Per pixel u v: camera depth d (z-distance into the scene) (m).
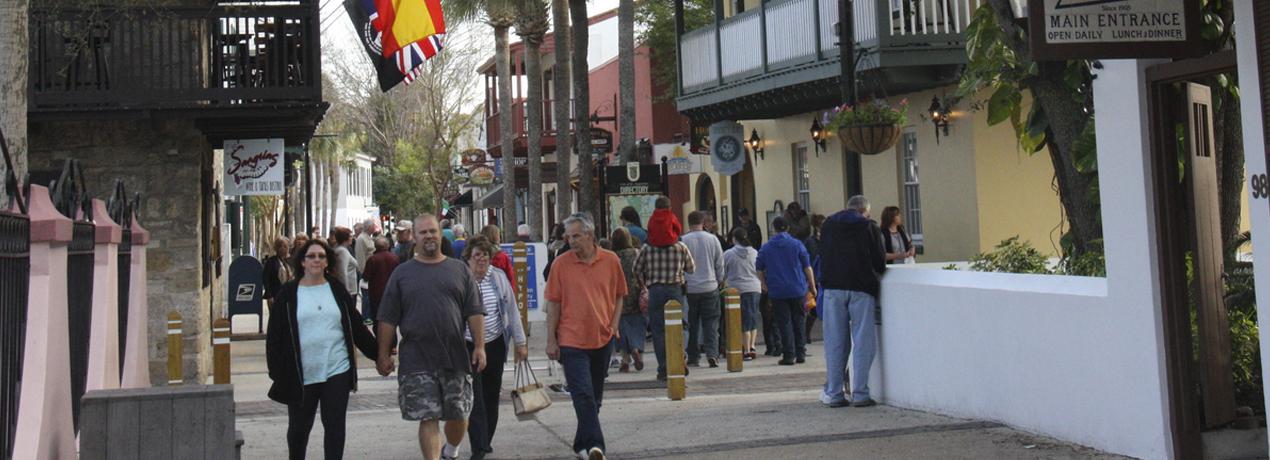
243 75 19.84
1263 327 8.22
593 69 52.41
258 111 19.53
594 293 11.30
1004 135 23.44
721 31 29.23
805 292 20.53
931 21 23.83
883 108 19.86
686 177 41.56
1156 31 9.02
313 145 71.12
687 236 20.41
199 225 20.95
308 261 10.55
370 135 80.38
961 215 23.89
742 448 11.51
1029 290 11.24
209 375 22.97
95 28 19.73
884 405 14.09
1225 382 9.88
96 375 11.26
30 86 18.97
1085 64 12.15
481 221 78.56
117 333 12.26
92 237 11.06
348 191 101.56
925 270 13.31
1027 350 11.28
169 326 18.25
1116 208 9.94
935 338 12.95
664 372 18.72
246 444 13.29
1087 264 11.64
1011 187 23.50
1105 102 9.98
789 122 30.80
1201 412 9.76
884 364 14.12
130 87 19.36
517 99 53.47
